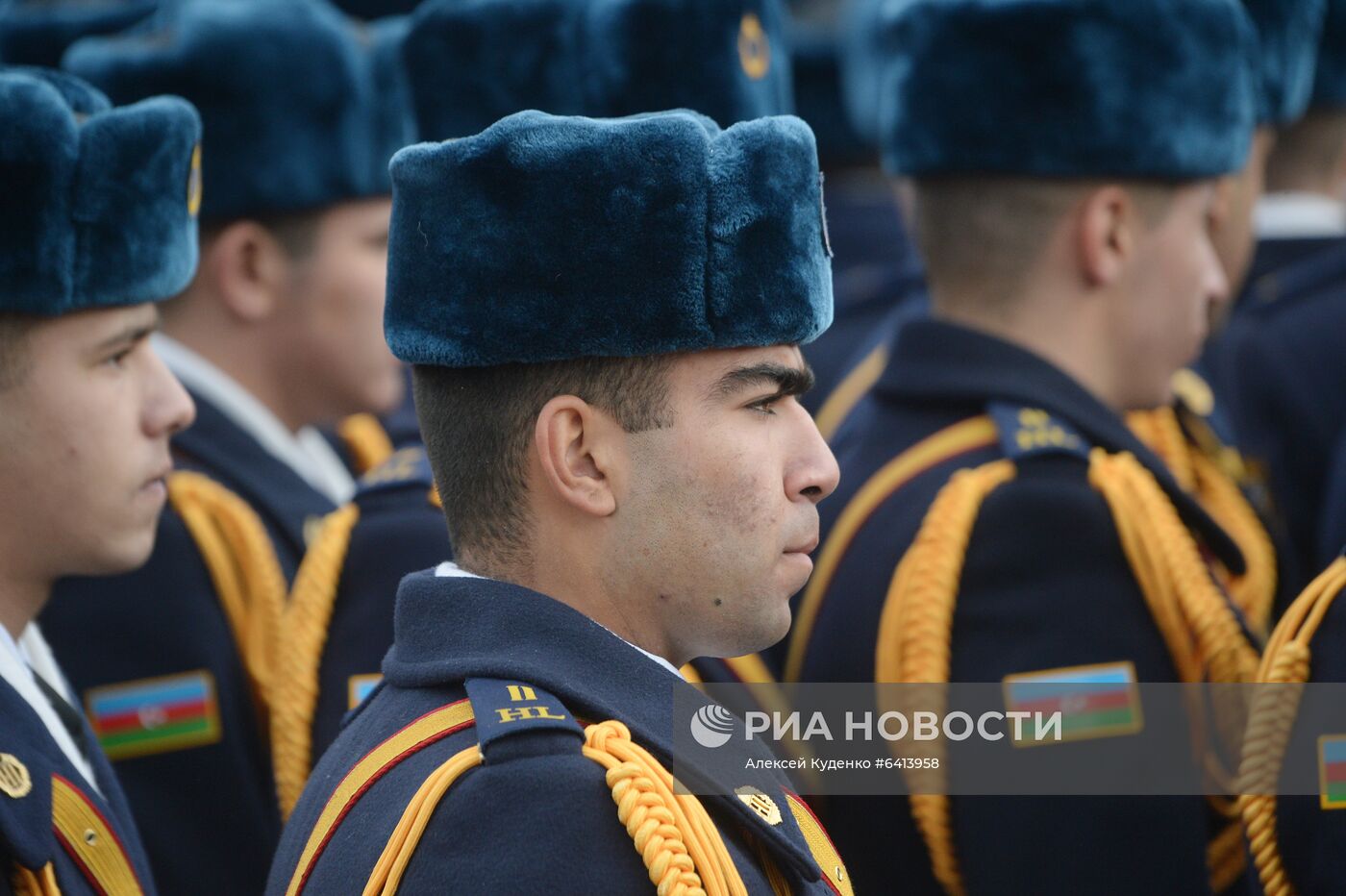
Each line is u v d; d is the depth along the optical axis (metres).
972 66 8.66
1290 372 13.80
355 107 10.22
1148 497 8.04
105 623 8.83
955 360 8.65
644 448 5.74
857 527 8.50
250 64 9.84
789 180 5.83
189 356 10.03
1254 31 9.05
